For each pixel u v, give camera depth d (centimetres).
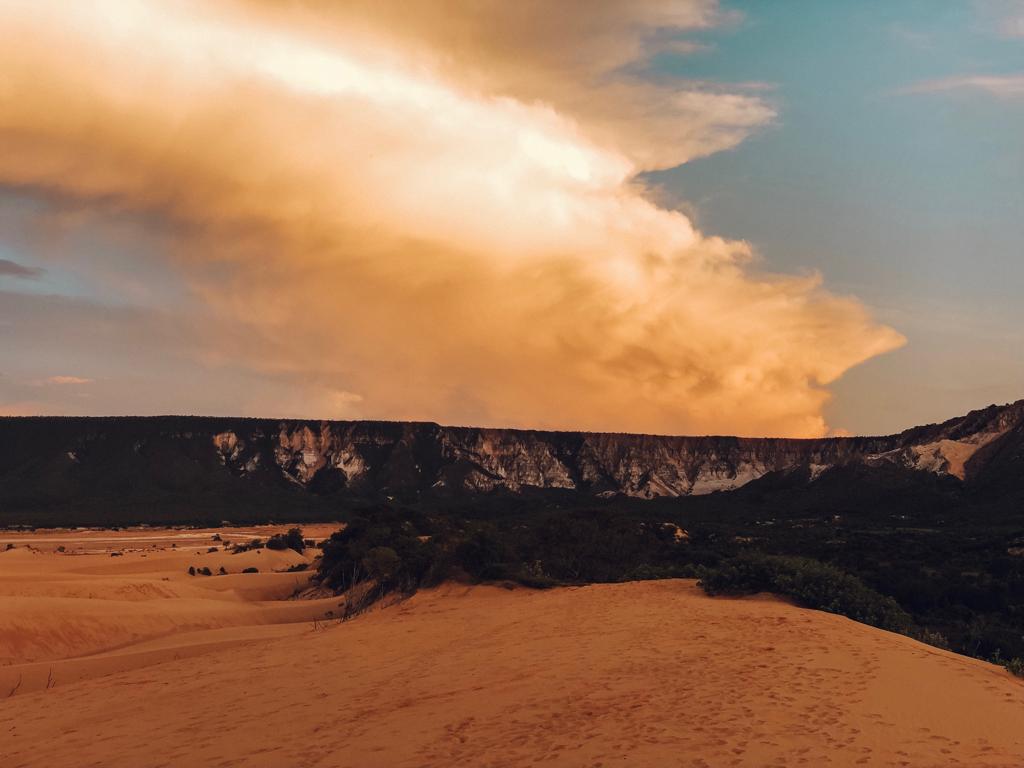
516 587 3909
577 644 2122
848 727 1235
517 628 2552
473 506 19125
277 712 1633
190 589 7525
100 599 6175
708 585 3033
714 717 1320
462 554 4338
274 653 2653
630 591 3294
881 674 1555
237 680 2119
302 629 4762
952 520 13525
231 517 19950
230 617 6084
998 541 8738
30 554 10544
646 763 1119
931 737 1188
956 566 7025
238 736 1450
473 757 1205
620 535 6550
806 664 1675
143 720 1703
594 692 1553
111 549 12875
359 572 6969
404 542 5981
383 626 3083
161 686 2192
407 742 1306
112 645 5084
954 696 1398
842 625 2173
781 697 1420
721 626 2225
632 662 1819
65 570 8981
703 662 1766
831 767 1069
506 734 1312
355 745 1314
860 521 14162
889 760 1091
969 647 3834
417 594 4144
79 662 3759
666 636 2133
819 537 10575
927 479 17825
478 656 2092
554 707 1460
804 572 2884
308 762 1241
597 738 1250
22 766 1406
